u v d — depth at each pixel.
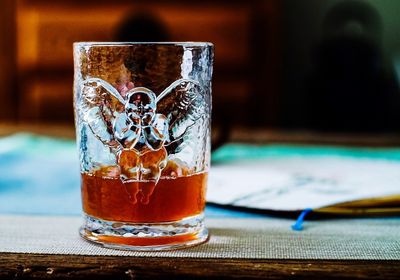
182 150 0.37
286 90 2.01
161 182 0.36
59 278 0.34
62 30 1.84
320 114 1.76
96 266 0.34
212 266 0.34
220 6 1.81
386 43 1.96
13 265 0.35
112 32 1.82
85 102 0.37
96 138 0.37
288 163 0.61
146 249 0.37
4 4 1.83
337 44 1.76
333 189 0.50
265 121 1.85
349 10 1.96
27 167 0.61
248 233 0.40
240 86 1.84
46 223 0.43
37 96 1.87
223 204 0.46
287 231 0.41
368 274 0.33
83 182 0.38
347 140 0.76
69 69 1.85
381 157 0.65
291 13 1.98
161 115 0.36
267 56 1.82
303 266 0.34
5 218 0.44
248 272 0.34
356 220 0.44
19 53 1.85
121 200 0.37
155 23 1.82
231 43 1.82
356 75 1.73
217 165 0.60
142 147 0.36
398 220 0.44
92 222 0.38
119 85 0.36
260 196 0.48
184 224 0.38
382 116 1.74
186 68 0.37
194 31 1.82
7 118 1.87
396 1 1.95
